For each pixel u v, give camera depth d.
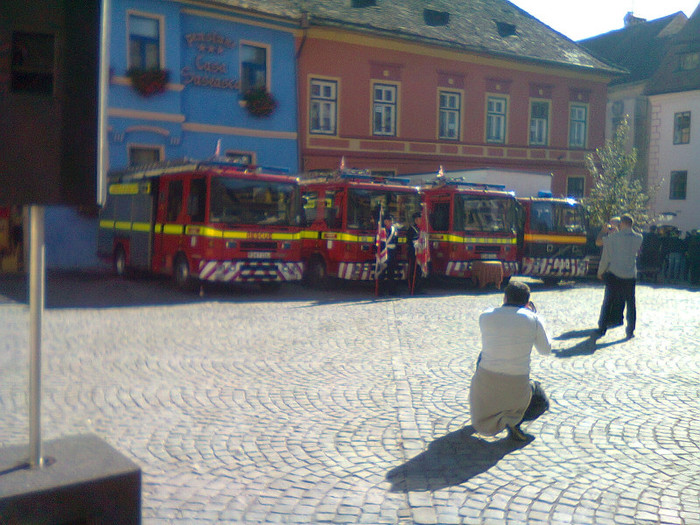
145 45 19.25
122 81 18.66
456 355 8.60
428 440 5.31
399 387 6.91
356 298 14.78
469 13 29.66
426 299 14.84
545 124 29.66
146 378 7.09
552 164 29.83
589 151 31.05
